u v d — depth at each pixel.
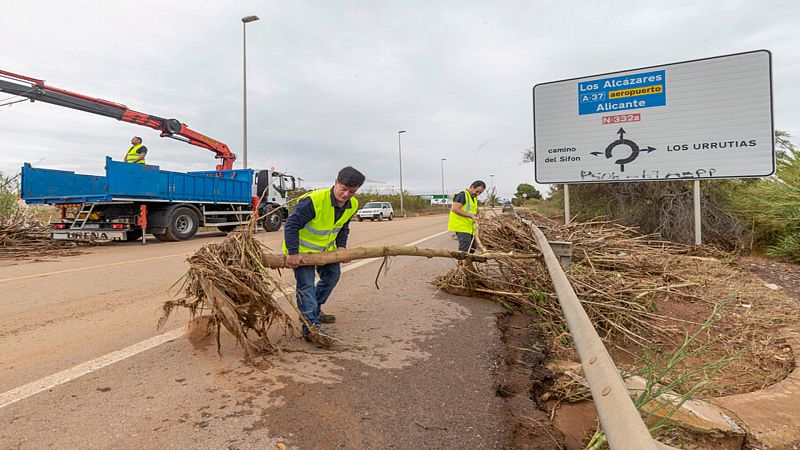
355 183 3.40
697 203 8.40
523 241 5.16
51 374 2.90
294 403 2.51
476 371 3.02
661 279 5.32
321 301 4.05
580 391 2.72
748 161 7.96
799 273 6.40
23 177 10.69
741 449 2.22
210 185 13.15
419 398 2.60
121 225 10.61
